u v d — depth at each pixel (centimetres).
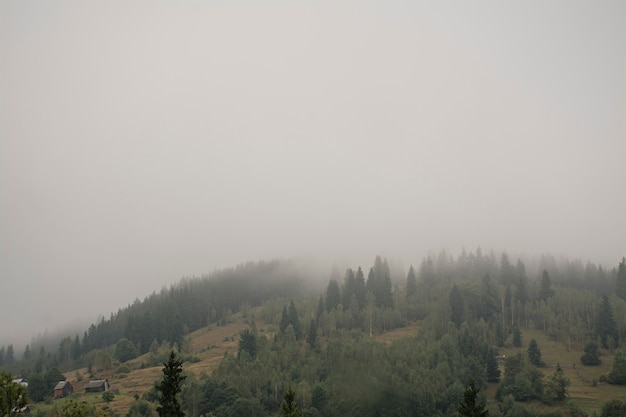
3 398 5041
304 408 14275
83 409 5984
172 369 7850
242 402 13838
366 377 15188
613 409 12912
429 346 18288
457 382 15412
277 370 16788
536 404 14475
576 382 16412
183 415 7700
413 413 14012
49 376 17362
